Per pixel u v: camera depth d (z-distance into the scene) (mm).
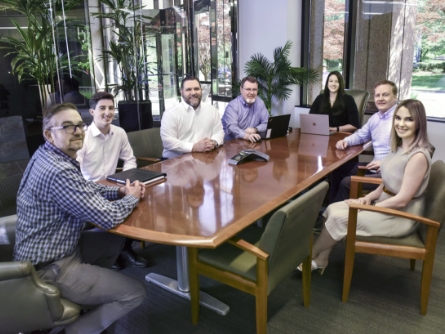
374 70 4785
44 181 1653
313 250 2475
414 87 4480
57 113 1695
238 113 4012
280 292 2432
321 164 2682
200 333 2086
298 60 5316
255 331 2094
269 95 5121
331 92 4078
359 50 4867
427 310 2229
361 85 4941
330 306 2285
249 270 1869
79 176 1717
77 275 1729
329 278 2584
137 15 4414
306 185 2248
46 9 3562
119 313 1819
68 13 3748
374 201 2566
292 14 4996
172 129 3299
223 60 5469
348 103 4000
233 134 3848
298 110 5363
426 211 2162
